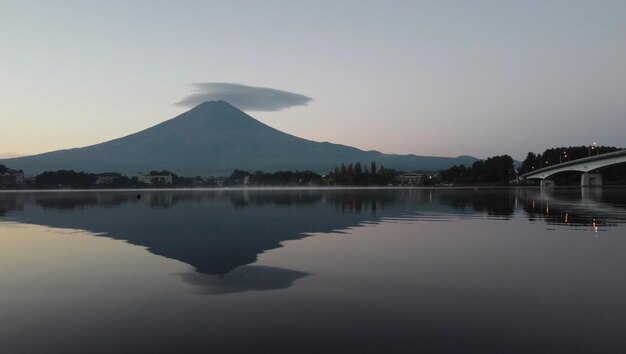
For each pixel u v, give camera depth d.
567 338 10.70
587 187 152.12
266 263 19.91
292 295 14.62
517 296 14.03
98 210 57.00
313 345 10.49
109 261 20.70
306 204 68.88
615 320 11.82
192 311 13.05
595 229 31.00
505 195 105.12
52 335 11.26
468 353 9.96
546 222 36.25
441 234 28.97
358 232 30.62
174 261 20.67
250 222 38.91
